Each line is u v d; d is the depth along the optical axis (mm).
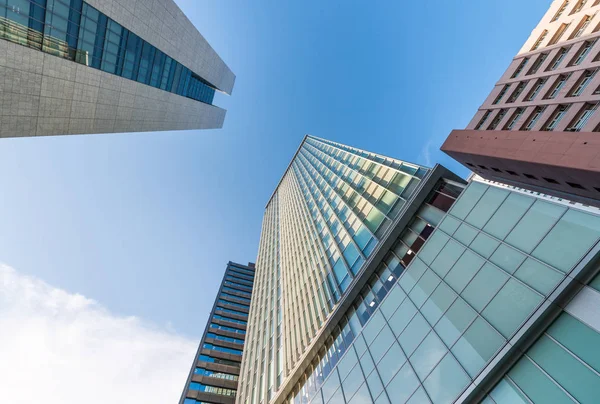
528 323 10039
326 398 18125
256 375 37531
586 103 27109
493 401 9938
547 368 9133
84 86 26750
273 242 75938
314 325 29750
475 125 40406
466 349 11508
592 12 32219
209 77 53938
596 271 9281
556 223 11062
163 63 39062
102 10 26844
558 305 9812
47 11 22156
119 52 30469
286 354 31938
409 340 14469
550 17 38156
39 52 21938
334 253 34656
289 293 43125
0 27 19375
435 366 12289
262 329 46125
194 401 42094
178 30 39844
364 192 36562
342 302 26188
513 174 34062
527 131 30453
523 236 12000
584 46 31328
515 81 37875
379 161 38281
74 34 24812
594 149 23562
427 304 14742
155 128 42188
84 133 29438
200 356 51781
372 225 29359
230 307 71688
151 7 33219
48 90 23516
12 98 21188
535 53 37406
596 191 26125
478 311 11961
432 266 16000
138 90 34750
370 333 17781
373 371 15430
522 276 11109
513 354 10188
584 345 8586
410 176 27625
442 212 21797
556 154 26344
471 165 39812
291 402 26562
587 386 7992
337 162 58906
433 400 11445
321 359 26000
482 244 13648
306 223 54344
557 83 31922
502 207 13836
